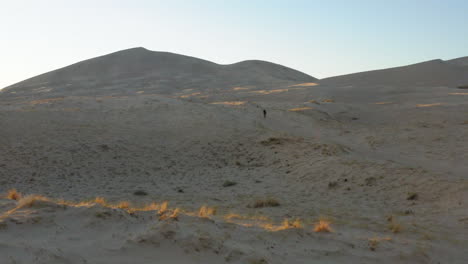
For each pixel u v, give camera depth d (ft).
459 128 116.16
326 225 26.99
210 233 21.29
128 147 85.15
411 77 348.38
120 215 22.53
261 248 21.04
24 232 18.67
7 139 82.43
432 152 88.07
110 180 66.74
